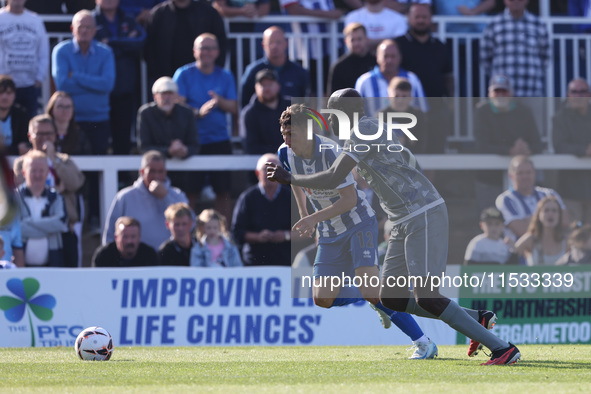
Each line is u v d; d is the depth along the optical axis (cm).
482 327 1706
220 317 2505
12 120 3033
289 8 3547
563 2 4019
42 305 2452
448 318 1678
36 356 2041
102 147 3188
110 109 3300
